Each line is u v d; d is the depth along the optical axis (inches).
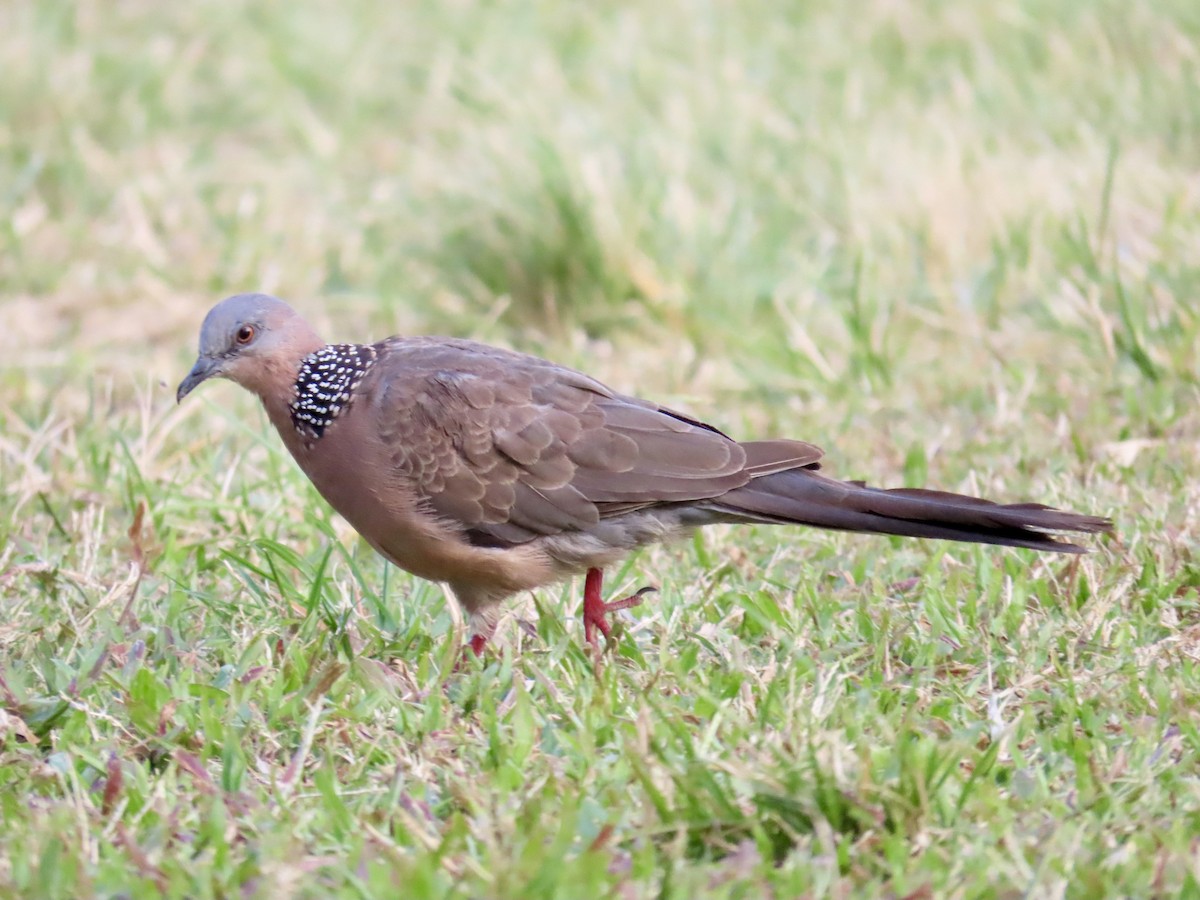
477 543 367.9
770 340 566.3
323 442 374.3
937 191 627.2
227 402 547.8
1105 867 265.7
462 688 337.1
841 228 635.5
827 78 791.7
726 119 732.7
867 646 353.7
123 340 612.4
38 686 342.0
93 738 320.8
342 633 356.2
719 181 678.5
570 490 362.0
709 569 407.8
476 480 362.6
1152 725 315.6
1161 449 456.4
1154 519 403.9
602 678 334.3
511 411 364.5
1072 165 646.5
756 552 421.4
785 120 734.5
